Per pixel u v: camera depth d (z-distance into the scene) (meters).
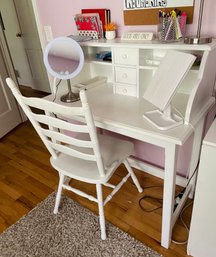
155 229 1.34
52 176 1.81
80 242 1.29
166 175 1.02
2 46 2.31
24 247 1.28
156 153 1.67
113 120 1.07
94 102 1.28
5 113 2.44
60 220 1.42
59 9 1.63
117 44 1.21
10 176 1.84
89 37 1.43
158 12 1.20
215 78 1.17
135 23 1.33
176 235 1.30
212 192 0.91
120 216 1.43
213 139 0.85
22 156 2.09
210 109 1.21
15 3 2.98
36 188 1.70
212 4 1.06
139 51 1.18
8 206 1.56
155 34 1.28
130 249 1.23
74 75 1.27
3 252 1.26
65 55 1.24
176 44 1.06
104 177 1.12
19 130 2.55
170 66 0.96
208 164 0.86
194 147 1.35
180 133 0.93
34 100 0.95
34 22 2.95
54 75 1.27
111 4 1.37
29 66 3.48
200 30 1.07
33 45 3.19
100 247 1.25
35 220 1.44
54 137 1.11
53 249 1.26
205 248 1.09
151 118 1.04
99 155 1.03
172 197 1.06
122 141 1.39
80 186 1.69
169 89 0.93
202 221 1.01
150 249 1.22
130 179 1.72
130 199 1.55
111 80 1.57
